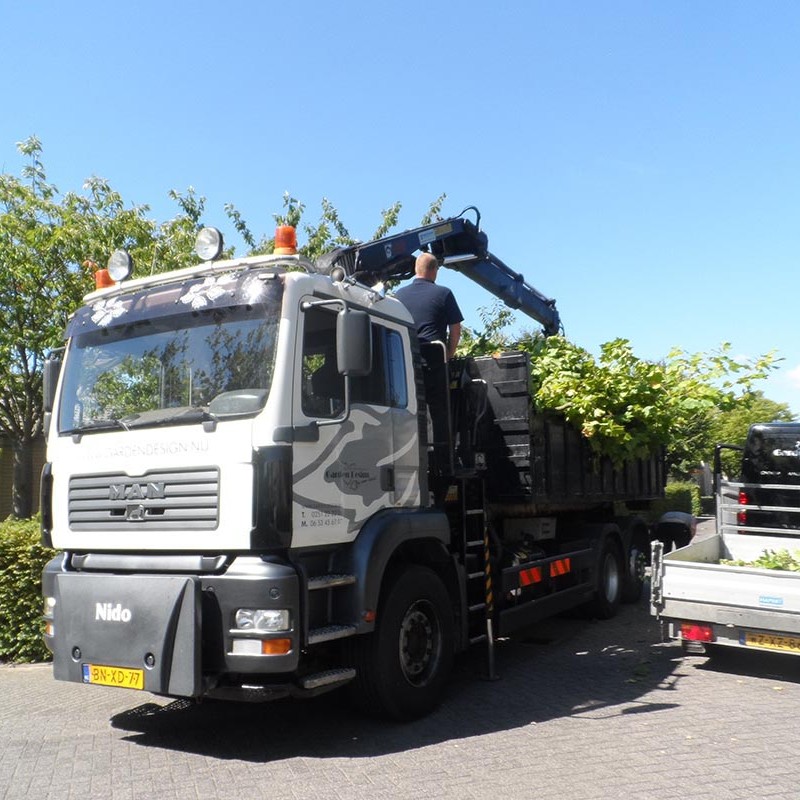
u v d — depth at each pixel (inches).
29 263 452.4
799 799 181.2
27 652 340.8
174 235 518.3
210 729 240.7
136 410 232.4
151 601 207.5
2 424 514.3
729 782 191.0
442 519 261.1
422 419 264.2
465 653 335.9
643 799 181.6
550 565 340.8
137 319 240.1
